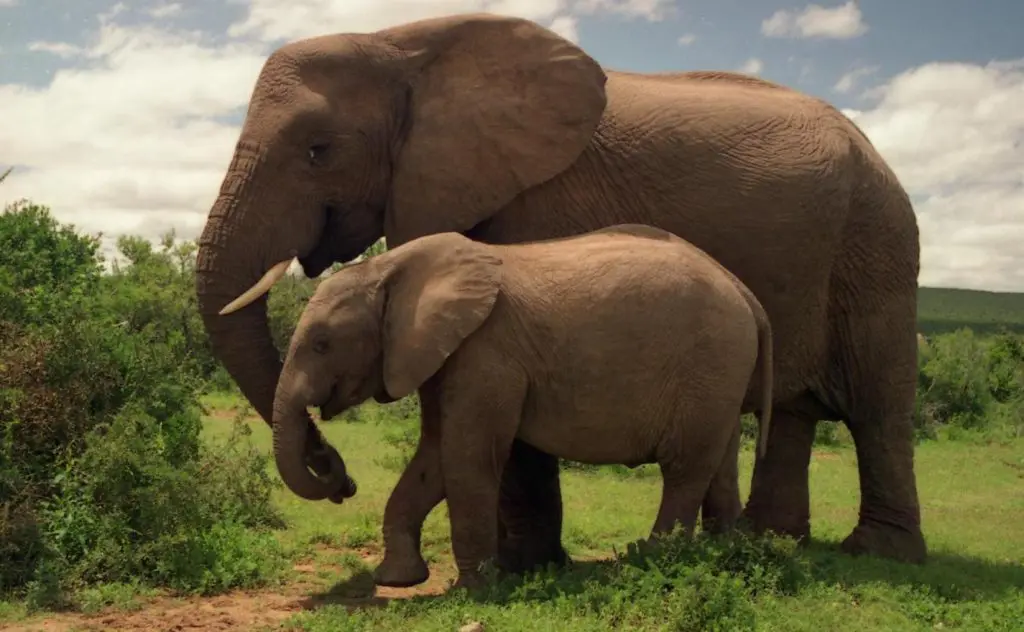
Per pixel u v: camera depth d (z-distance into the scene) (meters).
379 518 10.12
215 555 7.59
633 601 6.36
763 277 8.28
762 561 7.09
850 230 8.74
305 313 7.05
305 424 7.04
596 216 8.14
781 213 8.19
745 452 18.48
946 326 109.38
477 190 8.02
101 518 7.35
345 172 8.00
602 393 7.04
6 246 10.27
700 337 7.16
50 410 7.54
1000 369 32.03
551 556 8.26
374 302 7.05
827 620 6.42
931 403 27.12
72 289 9.58
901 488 9.22
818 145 8.42
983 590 7.88
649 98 8.35
